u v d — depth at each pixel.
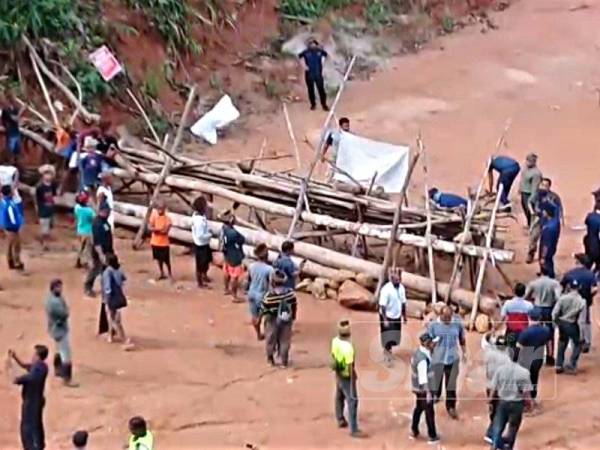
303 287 28.83
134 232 31.44
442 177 36.53
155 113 38.00
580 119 41.47
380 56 44.97
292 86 42.03
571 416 23.77
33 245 30.28
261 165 36.53
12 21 35.72
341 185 30.88
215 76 40.81
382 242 30.92
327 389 24.27
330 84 42.78
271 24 43.78
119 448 21.73
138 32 39.12
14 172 29.66
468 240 28.62
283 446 22.12
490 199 31.62
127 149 33.56
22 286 27.83
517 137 39.91
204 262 28.45
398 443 22.44
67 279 28.34
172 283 28.75
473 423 23.33
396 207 29.05
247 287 27.73
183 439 22.23
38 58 35.56
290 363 25.25
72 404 23.11
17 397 23.30
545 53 46.38
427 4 48.25
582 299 25.19
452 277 28.22
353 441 22.39
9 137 32.03
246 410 23.33
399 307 25.52
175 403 23.38
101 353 25.02
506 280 28.58
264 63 42.28
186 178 31.81
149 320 26.67
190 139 37.75
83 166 31.11
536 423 23.47
